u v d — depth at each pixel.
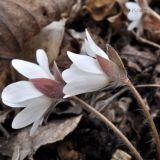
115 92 0.17
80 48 0.17
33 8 0.17
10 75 0.16
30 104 0.12
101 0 0.20
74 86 0.12
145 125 0.16
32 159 0.14
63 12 0.18
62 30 0.17
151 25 0.20
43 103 0.12
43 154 0.14
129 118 0.16
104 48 0.19
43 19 0.17
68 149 0.14
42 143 0.14
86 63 0.12
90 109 0.13
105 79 0.12
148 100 0.17
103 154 0.15
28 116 0.12
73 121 0.15
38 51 0.12
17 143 0.14
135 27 0.20
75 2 0.19
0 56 0.16
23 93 0.12
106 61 0.12
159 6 0.23
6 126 0.15
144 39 0.20
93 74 0.12
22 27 0.16
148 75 0.18
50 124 0.15
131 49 0.19
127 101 0.16
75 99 0.13
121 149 0.15
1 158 0.14
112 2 0.20
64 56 0.17
